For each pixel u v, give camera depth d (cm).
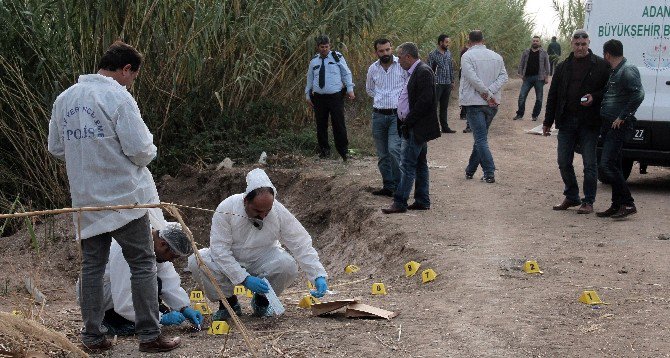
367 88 1106
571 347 528
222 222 620
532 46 2012
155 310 531
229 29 1344
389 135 1080
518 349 526
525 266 738
